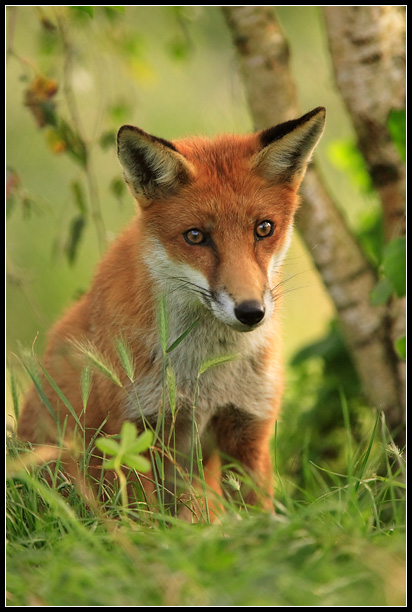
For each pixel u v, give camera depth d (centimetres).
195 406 847
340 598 587
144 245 891
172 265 868
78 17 1257
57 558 644
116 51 1380
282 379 967
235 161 889
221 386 915
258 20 1172
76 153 1216
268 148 873
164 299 823
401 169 1159
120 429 890
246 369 922
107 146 1226
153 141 844
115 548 679
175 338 888
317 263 1221
